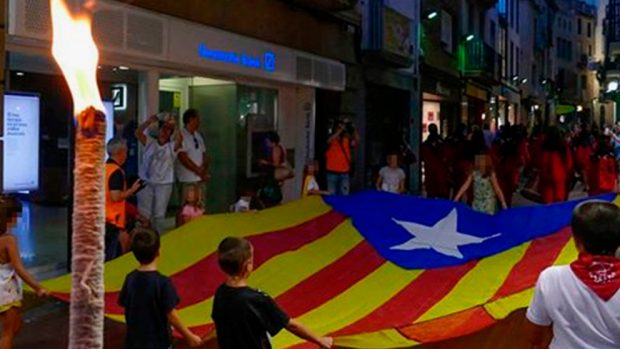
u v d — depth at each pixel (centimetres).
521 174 1631
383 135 2008
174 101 1211
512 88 4484
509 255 652
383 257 692
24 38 814
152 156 928
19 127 982
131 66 1007
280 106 1462
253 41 1273
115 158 761
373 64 1864
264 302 405
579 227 304
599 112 9262
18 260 545
